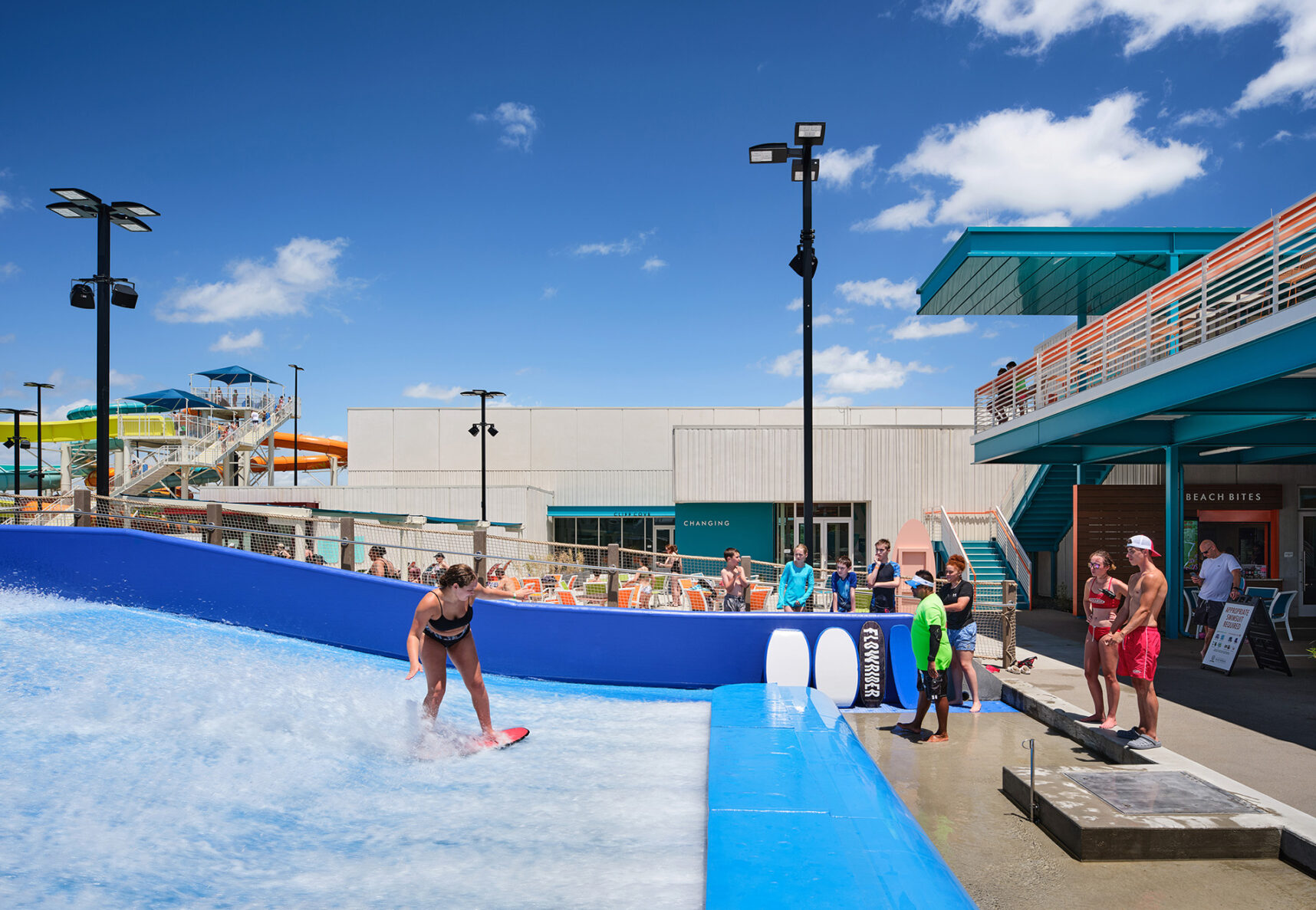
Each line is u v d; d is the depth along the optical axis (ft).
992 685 31.17
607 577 34.37
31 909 11.09
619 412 121.80
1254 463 52.13
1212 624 34.81
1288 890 14.32
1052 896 14.11
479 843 14.01
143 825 14.21
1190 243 49.14
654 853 13.62
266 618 31.42
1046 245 50.11
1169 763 19.99
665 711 25.46
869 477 79.00
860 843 13.60
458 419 121.08
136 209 40.81
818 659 29.45
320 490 97.09
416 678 27.50
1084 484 59.41
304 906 11.51
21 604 29.76
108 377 40.22
